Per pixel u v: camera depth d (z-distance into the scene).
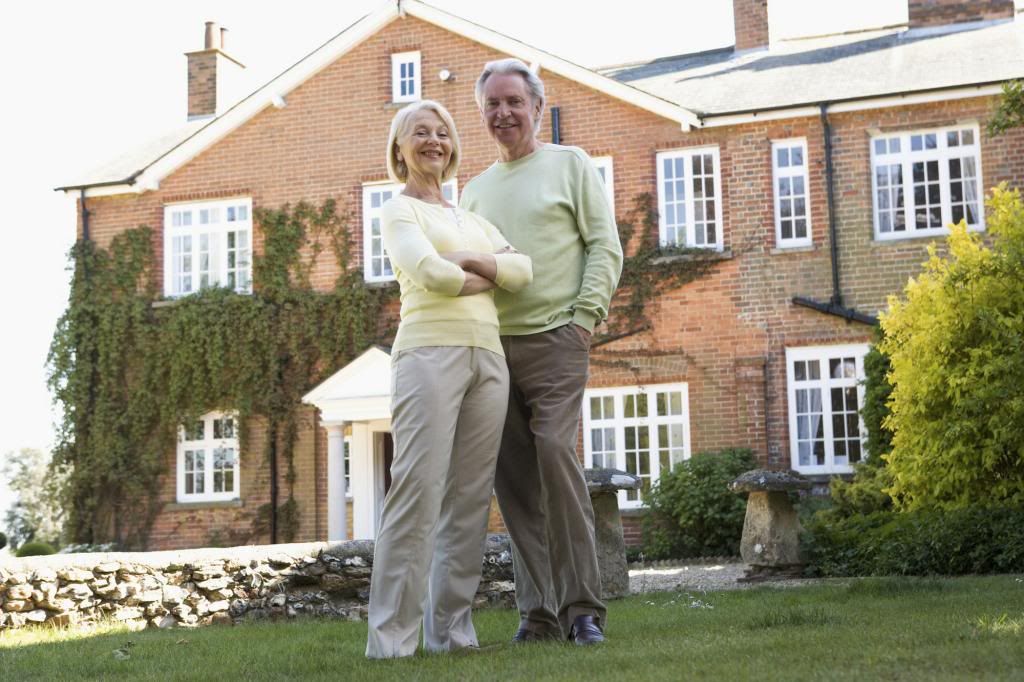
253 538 17.33
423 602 4.14
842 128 16.06
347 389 16.36
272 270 17.83
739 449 15.66
